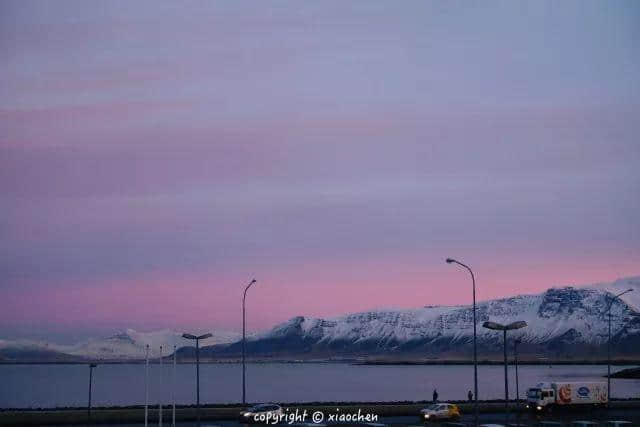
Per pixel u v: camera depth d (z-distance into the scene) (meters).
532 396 138.25
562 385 138.00
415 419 122.62
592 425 108.94
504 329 105.88
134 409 131.00
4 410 130.62
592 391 140.38
